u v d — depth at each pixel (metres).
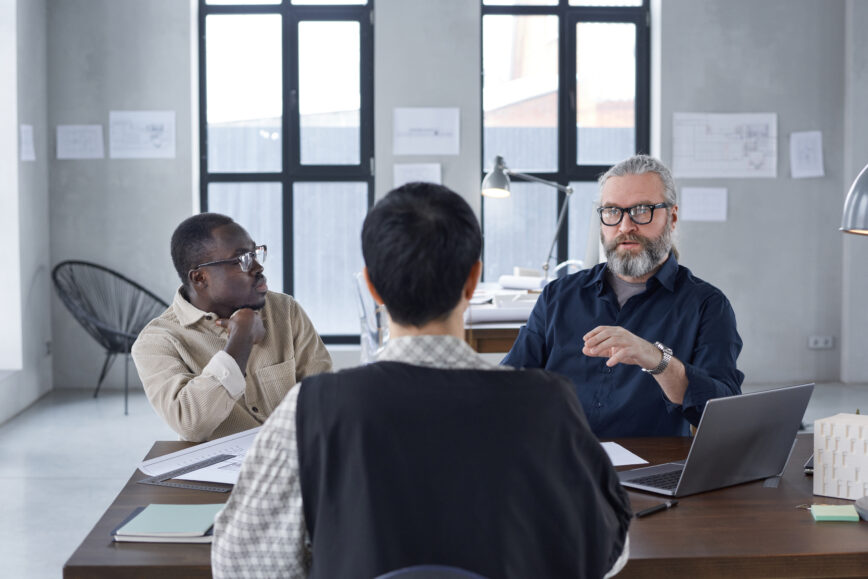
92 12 5.57
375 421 0.90
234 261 2.02
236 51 5.88
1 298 5.03
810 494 1.50
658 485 1.52
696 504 1.44
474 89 5.74
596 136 6.04
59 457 4.12
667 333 2.02
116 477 3.81
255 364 2.08
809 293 5.85
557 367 2.09
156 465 1.65
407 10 5.70
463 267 0.97
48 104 5.58
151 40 5.60
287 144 5.91
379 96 5.73
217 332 2.05
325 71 5.90
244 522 0.97
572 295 2.14
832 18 5.75
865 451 1.45
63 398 5.41
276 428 0.95
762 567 1.21
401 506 0.89
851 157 5.76
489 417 0.91
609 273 2.12
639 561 1.20
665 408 1.99
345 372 0.94
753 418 1.48
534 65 5.98
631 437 1.92
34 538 3.07
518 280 4.71
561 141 6.02
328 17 5.86
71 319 5.66
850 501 1.46
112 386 5.70
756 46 5.74
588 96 6.01
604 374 2.04
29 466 3.97
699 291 2.04
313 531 0.94
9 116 4.98
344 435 0.91
